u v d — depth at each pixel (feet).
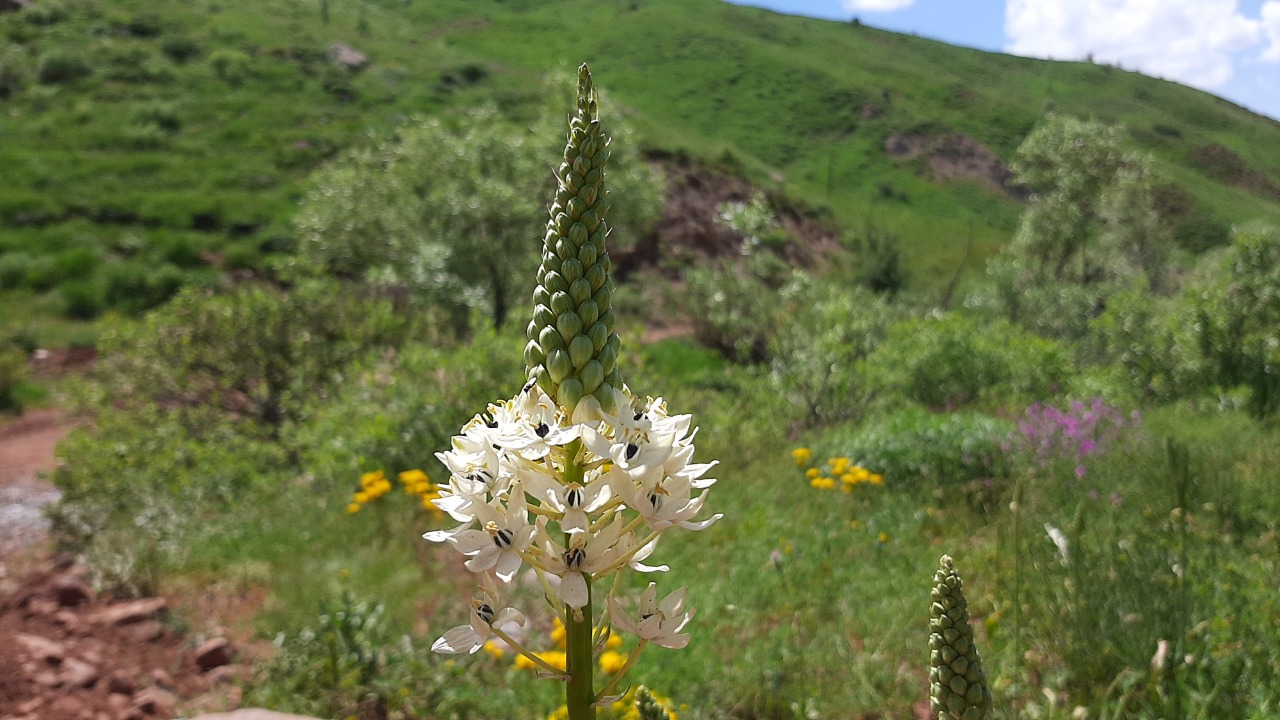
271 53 165.48
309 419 39.91
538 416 7.27
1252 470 27.02
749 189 133.69
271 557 25.88
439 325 50.78
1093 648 15.40
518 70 203.00
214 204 100.37
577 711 7.33
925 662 17.65
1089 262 102.12
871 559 22.98
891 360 46.24
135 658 20.53
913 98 246.27
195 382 42.57
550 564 7.14
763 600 20.80
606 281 7.49
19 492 40.06
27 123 122.11
